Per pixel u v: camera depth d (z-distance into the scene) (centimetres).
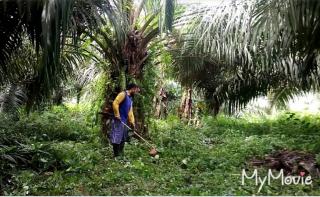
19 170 567
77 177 544
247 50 927
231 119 1456
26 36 617
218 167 625
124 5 827
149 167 610
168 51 995
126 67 854
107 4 617
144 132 863
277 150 753
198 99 1465
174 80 1376
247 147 751
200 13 917
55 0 485
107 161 669
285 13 551
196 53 1002
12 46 626
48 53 506
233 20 800
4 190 494
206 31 865
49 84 559
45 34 485
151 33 863
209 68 1241
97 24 602
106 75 870
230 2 834
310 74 1014
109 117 807
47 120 1116
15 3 539
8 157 567
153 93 889
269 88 1300
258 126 1243
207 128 1163
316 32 574
